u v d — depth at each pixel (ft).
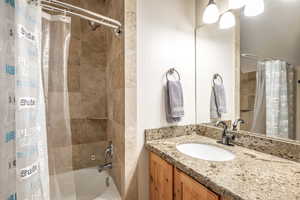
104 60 6.63
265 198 1.89
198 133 5.32
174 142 4.43
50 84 3.70
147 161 4.57
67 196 3.99
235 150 3.72
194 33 5.33
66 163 4.02
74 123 6.17
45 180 2.54
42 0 3.01
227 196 2.09
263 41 3.66
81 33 6.19
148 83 4.57
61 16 3.68
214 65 4.85
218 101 4.78
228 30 4.49
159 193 3.95
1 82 1.84
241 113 4.16
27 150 2.17
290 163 2.97
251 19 3.92
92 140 6.49
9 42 1.94
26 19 2.19
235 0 4.00
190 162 3.05
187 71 5.21
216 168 2.78
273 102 3.47
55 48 3.67
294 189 2.09
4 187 1.85
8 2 1.92
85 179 5.93
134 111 4.38
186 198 3.01
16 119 2.02
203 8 5.03
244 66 4.11
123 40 4.26
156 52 4.66
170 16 4.86
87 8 6.13
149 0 4.52
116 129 5.14
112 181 5.54
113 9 5.24
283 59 3.29
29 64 2.23
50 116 3.76
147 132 4.52
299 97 3.05
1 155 1.82
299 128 3.05
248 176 2.46
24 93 2.13
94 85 6.49
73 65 6.08
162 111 4.78
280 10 3.34
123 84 4.33
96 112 6.56
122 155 4.49
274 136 3.42
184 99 5.17
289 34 3.19
